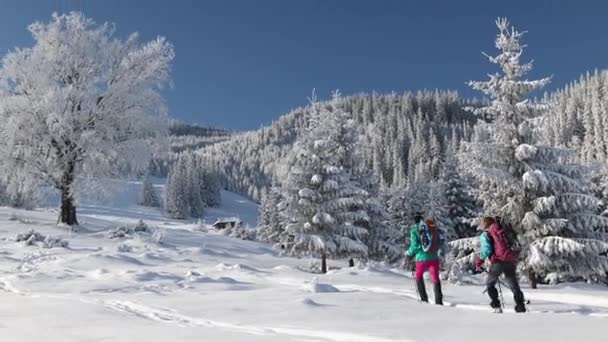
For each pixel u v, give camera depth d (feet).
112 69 92.48
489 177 60.75
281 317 21.61
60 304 27.35
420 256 28.71
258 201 556.51
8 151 82.38
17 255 56.44
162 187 518.37
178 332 18.67
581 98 440.45
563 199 59.98
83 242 71.20
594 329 16.75
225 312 23.52
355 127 94.99
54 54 86.58
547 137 62.69
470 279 52.01
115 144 88.53
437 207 114.11
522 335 16.17
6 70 83.87
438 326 18.47
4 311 25.40
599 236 60.49
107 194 88.33
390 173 436.35
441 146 485.97
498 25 63.82
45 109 81.41
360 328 18.35
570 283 57.00
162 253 64.13
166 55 93.61
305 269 66.03
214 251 70.03
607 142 298.56
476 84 64.03
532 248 57.72
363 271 49.96
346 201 70.90
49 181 89.30
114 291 33.58
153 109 93.09
